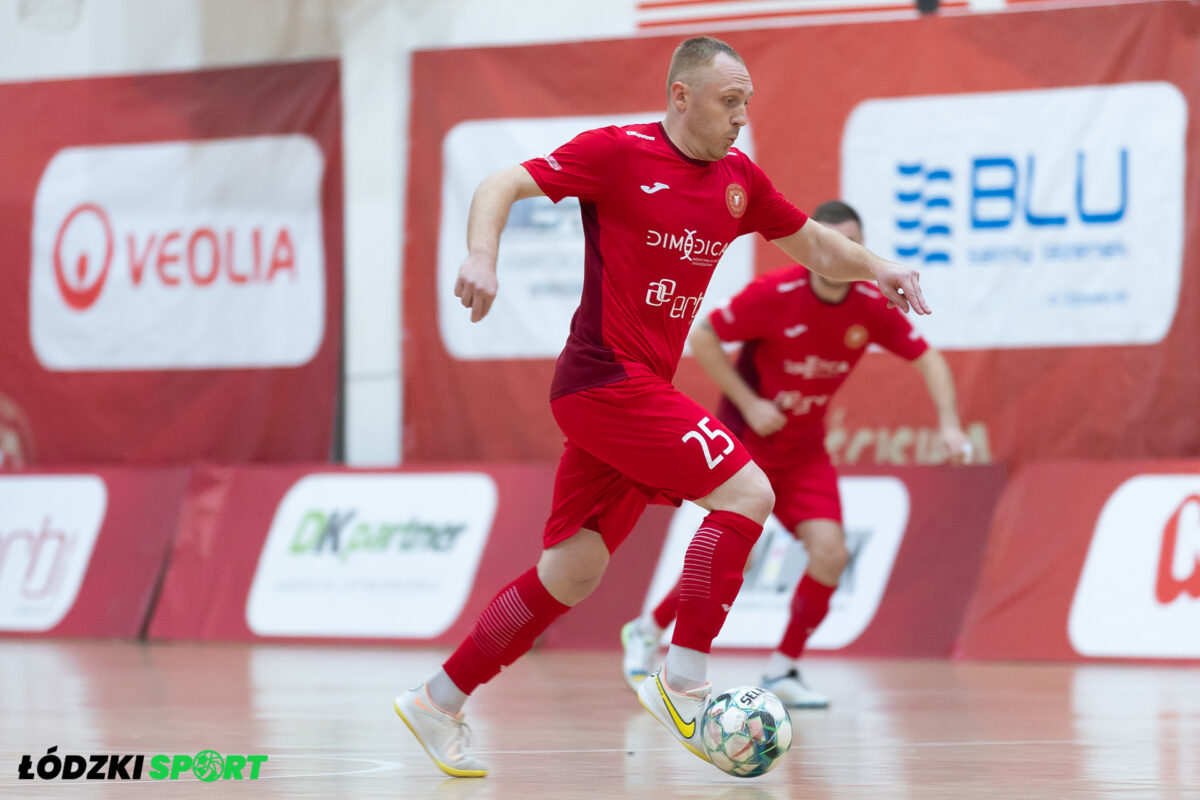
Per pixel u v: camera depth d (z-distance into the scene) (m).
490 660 9.49
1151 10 23.27
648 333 9.54
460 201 26.20
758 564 22.52
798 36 24.62
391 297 26.75
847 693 15.95
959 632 21.48
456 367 26.14
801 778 9.13
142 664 19.67
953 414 15.88
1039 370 23.78
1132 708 14.05
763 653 21.91
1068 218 23.66
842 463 24.20
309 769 9.60
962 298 24.06
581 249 25.47
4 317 28.03
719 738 8.87
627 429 9.31
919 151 24.22
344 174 26.88
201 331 27.27
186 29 27.47
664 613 16.27
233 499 25.58
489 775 9.37
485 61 26.06
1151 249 23.31
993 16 23.92
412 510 24.58
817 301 15.16
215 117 27.31
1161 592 20.64
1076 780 8.90
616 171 9.34
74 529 26.25
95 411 27.64
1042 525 21.80
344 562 24.50
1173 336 23.19
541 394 25.72
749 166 10.02
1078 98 23.59
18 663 19.81
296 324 26.88
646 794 8.41
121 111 27.70
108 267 27.67
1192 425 23.11
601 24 25.86
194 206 27.34
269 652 22.17
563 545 9.70
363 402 26.88
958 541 22.11
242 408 27.06
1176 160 23.19
